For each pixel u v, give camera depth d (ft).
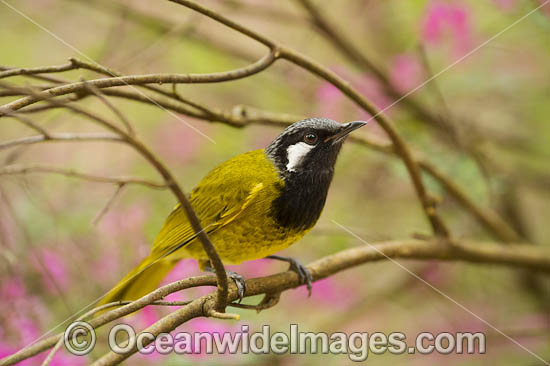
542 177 47.47
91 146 41.45
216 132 45.70
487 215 38.78
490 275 46.83
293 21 45.21
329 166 26.68
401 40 46.98
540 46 40.37
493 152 44.86
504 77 42.16
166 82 20.68
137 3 44.47
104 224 32.89
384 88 40.70
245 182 25.76
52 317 26.27
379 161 44.98
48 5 42.60
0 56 40.11
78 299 28.40
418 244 31.94
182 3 22.18
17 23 40.68
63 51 41.60
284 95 46.34
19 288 25.30
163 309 27.25
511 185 44.73
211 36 45.73
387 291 44.70
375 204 45.39
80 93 23.24
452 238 33.73
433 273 45.91
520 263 37.65
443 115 40.37
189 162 45.98
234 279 23.45
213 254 18.99
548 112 45.83
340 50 42.73
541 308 45.78
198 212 26.25
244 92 49.21
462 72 40.78
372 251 28.27
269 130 45.65
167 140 45.91
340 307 42.78
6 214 28.73
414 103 40.11
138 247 32.42
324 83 42.14
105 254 31.81
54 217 30.45
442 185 36.70
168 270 28.14
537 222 53.83
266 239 26.32
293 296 41.78
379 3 49.26
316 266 25.89
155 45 38.86
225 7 44.19
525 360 41.09
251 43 48.83
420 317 44.60
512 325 44.70
